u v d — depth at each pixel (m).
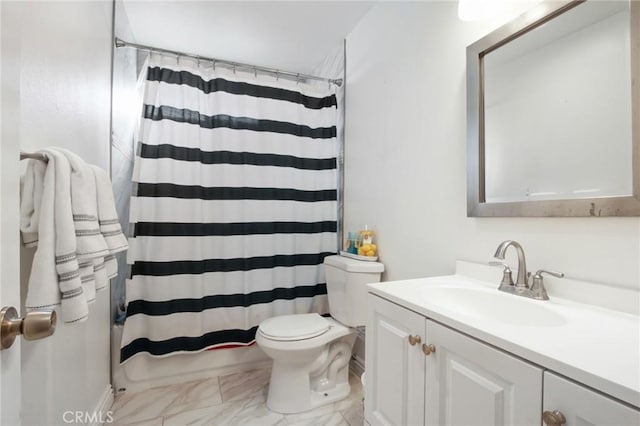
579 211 0.90
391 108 1.75
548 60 1.00
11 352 0.46
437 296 1.10
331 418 1.58
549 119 0.99
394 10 1.73
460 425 0.76
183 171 1.92
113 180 1.77
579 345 0.62
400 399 0.97
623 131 0.82
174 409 1.65
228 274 2.04
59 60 1.01
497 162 1.16
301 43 2.27
